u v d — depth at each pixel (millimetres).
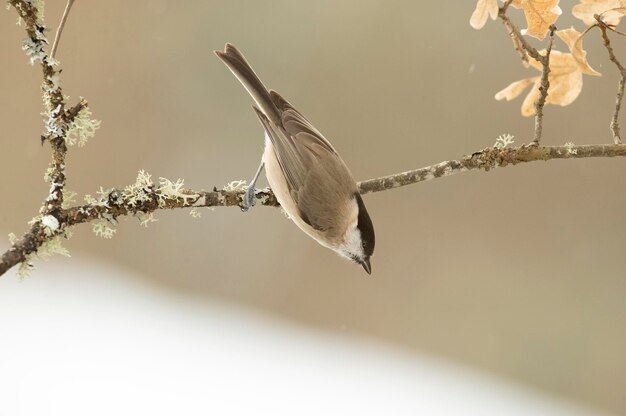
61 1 15719
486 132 15164
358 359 12820
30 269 4621
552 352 13555
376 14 15750
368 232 7219
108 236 5117
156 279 14180
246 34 15836
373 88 15555
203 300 14047
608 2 5293
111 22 15891
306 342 13242
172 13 15984
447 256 14719
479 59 15367
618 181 14805
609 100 14719
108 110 15555
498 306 14227
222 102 15812
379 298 14461
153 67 15805
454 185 15031
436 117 15336
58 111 4918
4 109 15109
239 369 11273
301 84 15680
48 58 4875
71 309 11727
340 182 7164
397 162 15281
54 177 4887
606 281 14188
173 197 5398
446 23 15555
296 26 15859
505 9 5363
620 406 12812
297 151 7113
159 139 15641
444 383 12508
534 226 14812
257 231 14805
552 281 14445
